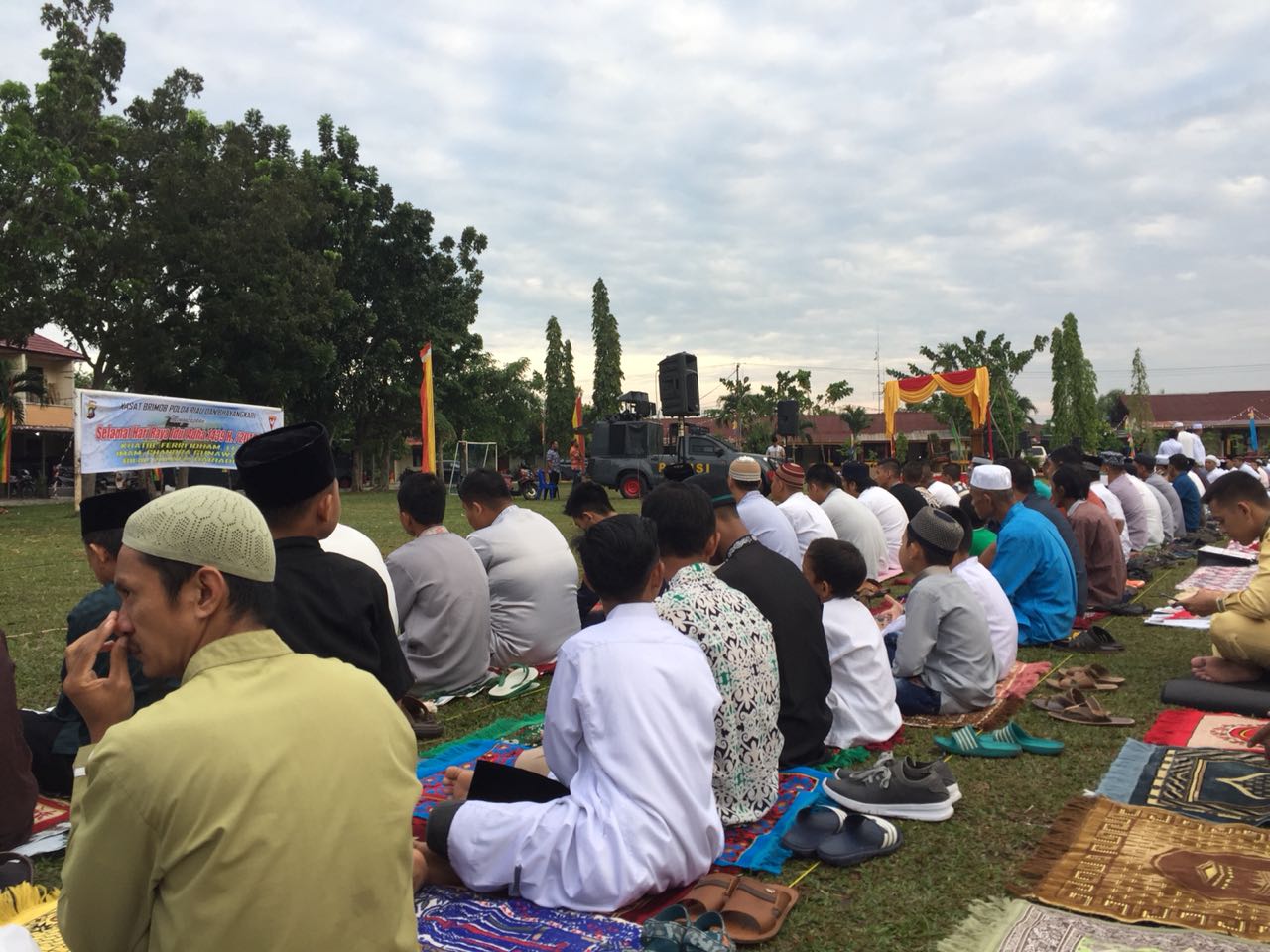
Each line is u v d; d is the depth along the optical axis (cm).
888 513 939
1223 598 499
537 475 2966
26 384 2805
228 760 138
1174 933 248
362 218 2950
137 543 152
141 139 2319
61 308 2164
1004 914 264
